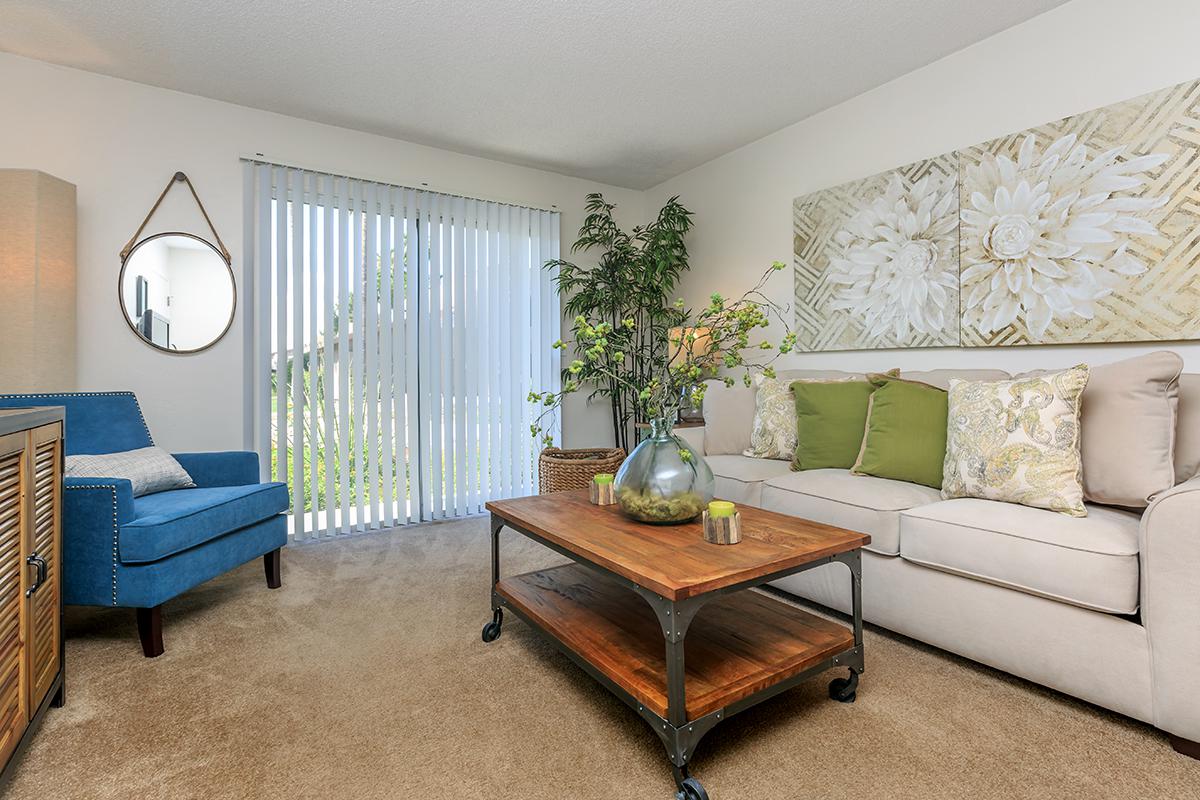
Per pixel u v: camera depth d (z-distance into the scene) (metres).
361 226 3.44
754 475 2.48
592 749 1.35
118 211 2.82
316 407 3.29
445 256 3.72
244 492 2.25
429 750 1.35
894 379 2.29
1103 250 2.14
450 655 1.83
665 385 1.88
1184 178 1.95
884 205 2.89
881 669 1.72
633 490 1.69
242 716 1.49
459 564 2.79
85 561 1.80
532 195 4.11
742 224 3.76
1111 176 2.12
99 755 1.33
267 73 2.79
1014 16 2.36
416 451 3.60
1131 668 1.35
